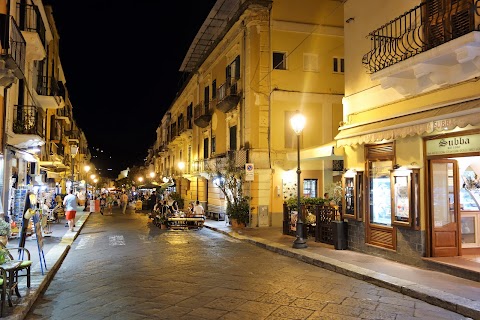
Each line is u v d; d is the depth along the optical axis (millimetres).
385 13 10633
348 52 12305
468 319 6023
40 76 21547
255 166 18969
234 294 7316
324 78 20297
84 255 11891
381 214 10773
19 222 14547
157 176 53656
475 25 7770
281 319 5949
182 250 12711
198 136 29922
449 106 8180
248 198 19156
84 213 29578
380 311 6355
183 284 8094
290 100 19750
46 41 23234
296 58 19938
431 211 9258
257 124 19391
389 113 10359
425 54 8102
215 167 21953
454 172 9523
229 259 11109
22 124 15281
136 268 9773
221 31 24172
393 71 9039
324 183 19766
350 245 11906
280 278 8703
